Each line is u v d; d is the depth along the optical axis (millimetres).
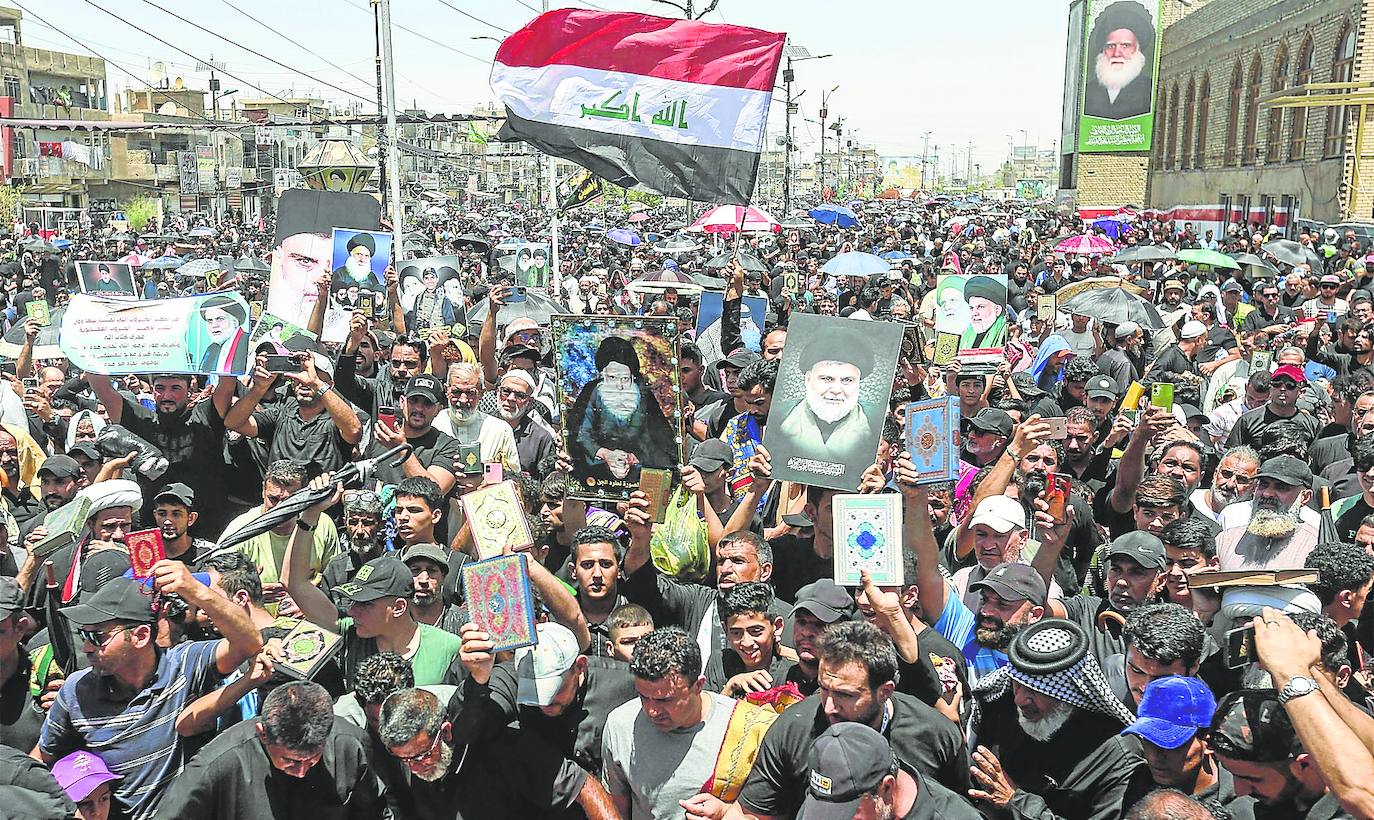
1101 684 4184
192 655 4781
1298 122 40375
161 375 7980
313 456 7832
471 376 7922
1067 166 67625
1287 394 8578
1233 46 48469
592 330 6152
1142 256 21438
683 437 6172
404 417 7480
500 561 4457
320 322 10430
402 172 60281
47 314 12844
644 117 9906
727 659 5238
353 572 6121
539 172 40031
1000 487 6305
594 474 6219
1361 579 4852
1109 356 11609
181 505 6527
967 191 175250
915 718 4297
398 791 4469
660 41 9867
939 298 11523
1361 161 33969
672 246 29031
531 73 9945
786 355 6031
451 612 5590
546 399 10062
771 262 26578
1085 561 6781
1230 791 4055
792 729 4203
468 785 4492
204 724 4633
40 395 9273
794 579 6078
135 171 67438
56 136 62594
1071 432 7789
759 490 6207
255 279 20391
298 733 4043
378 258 11547
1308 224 29156
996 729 4453
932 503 6594
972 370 8625
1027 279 21078
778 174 113500
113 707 4629
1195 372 11562
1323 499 6656
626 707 4613
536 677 4578
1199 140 54438
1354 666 4836
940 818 3896
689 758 4410
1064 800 4184
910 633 4707
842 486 5852
